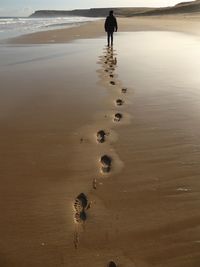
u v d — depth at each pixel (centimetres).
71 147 574
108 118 709
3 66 1345
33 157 541
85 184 456
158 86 953
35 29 4356
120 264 318
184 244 339
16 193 439
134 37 2695
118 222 374
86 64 1355
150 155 530
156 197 418
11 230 368
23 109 780
